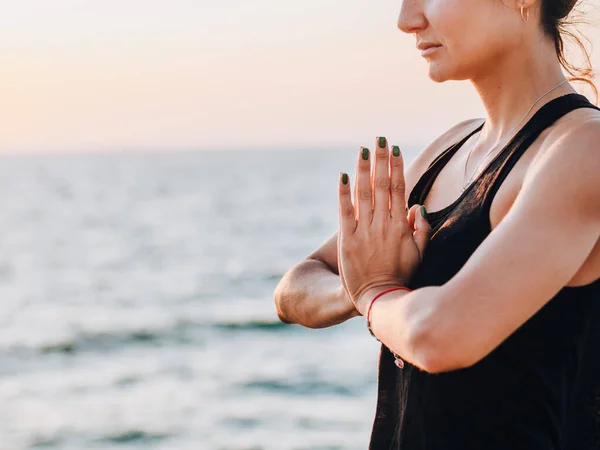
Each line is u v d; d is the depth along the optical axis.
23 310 31.20
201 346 23.12
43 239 59.66
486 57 1.63
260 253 47.44
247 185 125.69
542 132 1.53
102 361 21.86
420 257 1.66
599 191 1.41
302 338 23.30
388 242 1.65
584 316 1.50
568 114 1.52
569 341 1.49
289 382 18.53
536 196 1.42
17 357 22.67
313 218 67.88
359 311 1.72
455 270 1.57
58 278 40.28
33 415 16.67
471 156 1.76
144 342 24.12
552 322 1.48
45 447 14.52
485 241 1.44
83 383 19.44
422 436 1.58
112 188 126.81
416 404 1.60
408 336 1.44
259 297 32.00
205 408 16.73
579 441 1.55
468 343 1.39
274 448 13.91
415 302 1.46
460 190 1.78
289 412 16.16
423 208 1.72
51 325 27.61
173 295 33.34
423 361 1.42
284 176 155.38
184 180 146.75
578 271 1.47
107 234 61.50
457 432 1.53
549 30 1.64
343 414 15.81
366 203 1.66
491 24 1.61
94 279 39.38
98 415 16.52
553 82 1.63
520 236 1.40
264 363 20.55
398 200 1.66
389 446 1.73
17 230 66.69
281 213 73.19
